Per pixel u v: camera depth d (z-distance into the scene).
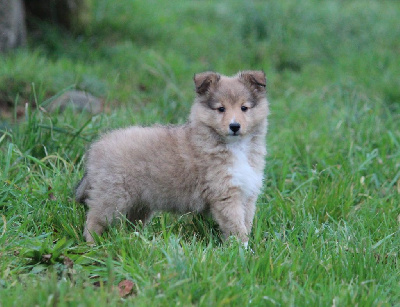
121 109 13.67
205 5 24.33
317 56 19.91
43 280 7.41
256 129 9.61
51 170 10.69
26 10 18.50
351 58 19.45
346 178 11.25
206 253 8.23
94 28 19.38
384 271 8.20
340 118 14.08
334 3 25.31
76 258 8.23
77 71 15.76
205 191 9.42
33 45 17.50
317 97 16.25
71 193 10.24
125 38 19.34
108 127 12.15
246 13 21.08
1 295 7.01
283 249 8.52
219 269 7.83
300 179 11.73
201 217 9.80
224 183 9.27
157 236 9.10
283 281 7.72
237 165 9.30
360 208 10.48
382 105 15.69
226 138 9.32
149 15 21.17
